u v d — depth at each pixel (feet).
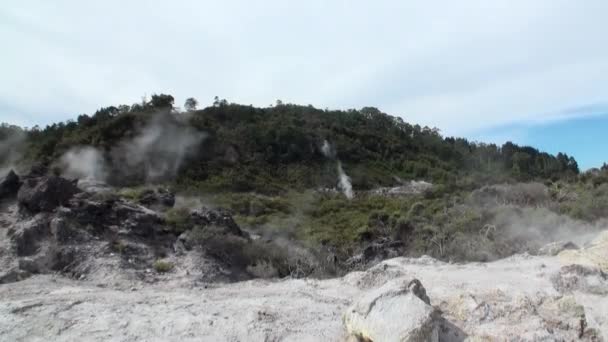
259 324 19.34
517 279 28.71
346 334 17.24
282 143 169.17
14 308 19.94
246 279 36.58
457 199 91.25
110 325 18.63
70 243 33.01
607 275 25.76
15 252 31.53
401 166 199.31
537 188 87.61
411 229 70.79
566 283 24.76
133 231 37.88
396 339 14.20
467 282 28.02
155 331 18.25
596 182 101.14
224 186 124.16
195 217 44.60
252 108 204.85
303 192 136.05
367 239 73.05
